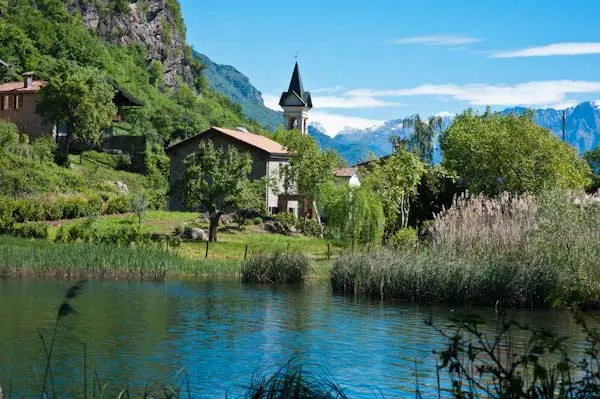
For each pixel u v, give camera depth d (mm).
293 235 58688
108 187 76000
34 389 15344
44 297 27656
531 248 29297
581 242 28000
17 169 67062
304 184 69312
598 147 115938
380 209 48125
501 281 27625
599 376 7969
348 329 22625
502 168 67875
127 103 100812
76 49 151375
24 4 157500
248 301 28406
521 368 14992
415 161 56219
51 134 87750
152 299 28281
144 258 36719
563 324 23391
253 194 51781
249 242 51312
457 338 8203
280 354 18938
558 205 29891
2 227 45406
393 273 29781
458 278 28359
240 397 14805
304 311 26109
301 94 126875
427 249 32531
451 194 61156
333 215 48188
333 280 32250
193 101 197500
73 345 19578
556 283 26703
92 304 26578
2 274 34312
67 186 70000
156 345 19766
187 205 50812
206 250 42156
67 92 83688
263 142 75688
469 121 76562
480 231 31266
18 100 89750
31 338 20266
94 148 90062
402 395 15000
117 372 16891
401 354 19000
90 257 35844
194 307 26516
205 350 19281
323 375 16672
